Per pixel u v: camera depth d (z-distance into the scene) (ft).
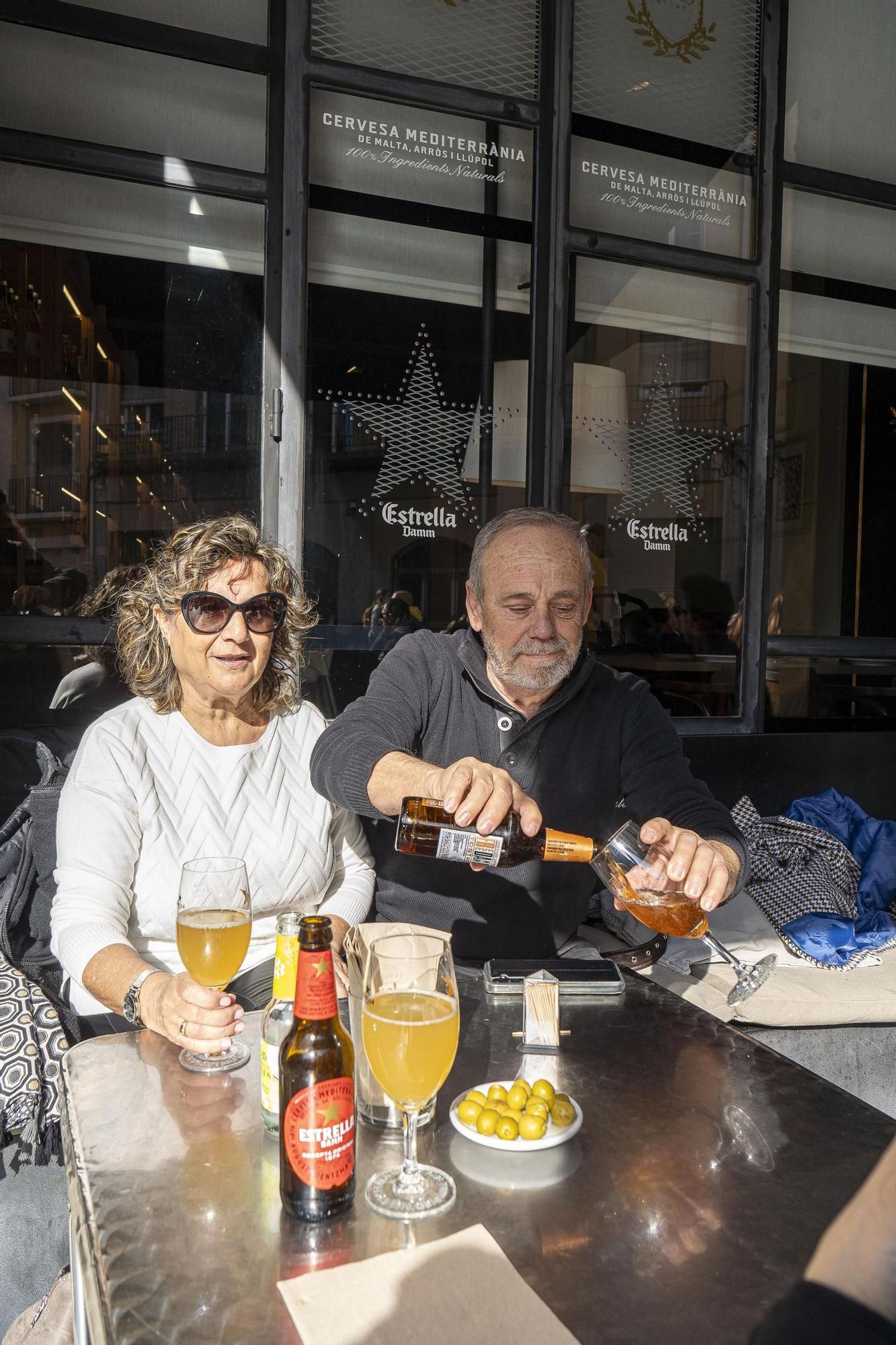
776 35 11.27
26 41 8.48
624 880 4.47
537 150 10.33
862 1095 7.86
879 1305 1.96
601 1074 4.15
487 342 10.39
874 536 12.23
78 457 8.86
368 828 7.43
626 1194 3.25
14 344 8.63
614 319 10.91
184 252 9.14
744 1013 7.54
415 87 9.76
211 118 9.13
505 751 6.56
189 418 9.22
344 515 9.87
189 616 5.98
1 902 6.90
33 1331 4.64
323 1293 2.72
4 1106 5.74
